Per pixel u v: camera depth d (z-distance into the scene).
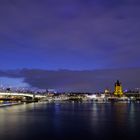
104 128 104.56
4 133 92.44
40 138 82.88
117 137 84.06
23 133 92.19
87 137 84.12
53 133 92.44
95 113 186.88
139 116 158.25
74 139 81.19
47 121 132.62
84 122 127.25
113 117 153.12
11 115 169.75
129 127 107.19
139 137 83.62
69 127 108.62
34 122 127.62
